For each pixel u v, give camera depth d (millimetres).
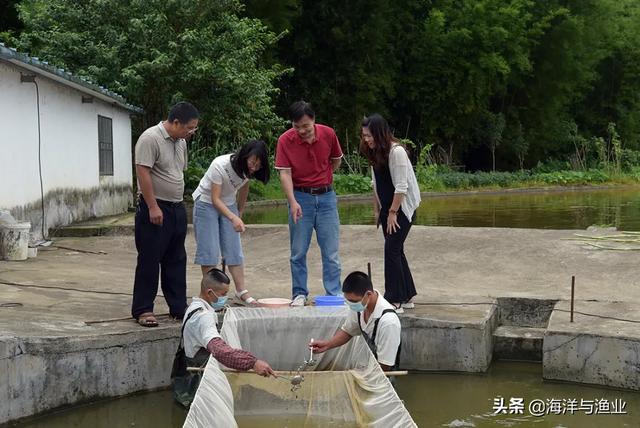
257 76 18109
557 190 30109
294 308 5547
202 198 6125
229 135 20344
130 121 15359
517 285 7547
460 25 31312
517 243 9430
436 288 7410
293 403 4785
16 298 6379
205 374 4352
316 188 6406
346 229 10820
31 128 9898
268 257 9359
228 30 18000
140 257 5633
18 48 17484
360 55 28734
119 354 5375
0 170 8922
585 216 17188
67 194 11406
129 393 5461
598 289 7301
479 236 9898
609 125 37312
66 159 11344
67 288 6961
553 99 35750
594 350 5590
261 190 21891
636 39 38031
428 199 24500
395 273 6148
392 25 30812
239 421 4652
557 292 7152
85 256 9234
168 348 5613
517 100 35844
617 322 5918
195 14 17531
